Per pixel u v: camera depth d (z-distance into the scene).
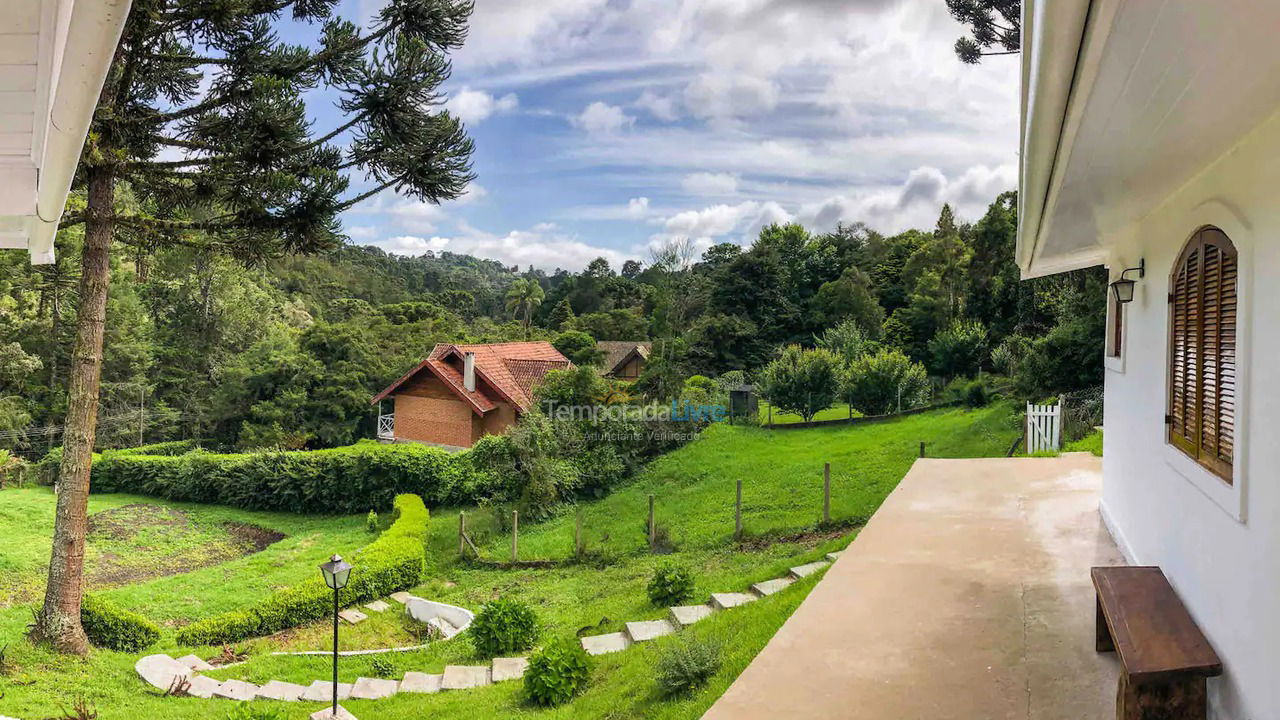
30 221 4.02
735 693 3.72
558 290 64.50
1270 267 2.68
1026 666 3.93
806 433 21.28
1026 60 2.18
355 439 31.89
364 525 17.94
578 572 13.05
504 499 17.45
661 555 12.95
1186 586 3.78
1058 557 5.72
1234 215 3.01
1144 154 3.05
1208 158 3.31
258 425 29.81
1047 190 3.79
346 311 52.78
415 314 52.28
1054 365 17.98
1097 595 3.96
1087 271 17.92
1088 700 3.55
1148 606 3.62
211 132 10.09
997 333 28.97
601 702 6.16
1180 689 3.11
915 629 4.46
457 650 9.82
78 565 9.68
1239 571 2.96
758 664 4.05
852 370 23.88
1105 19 1.59
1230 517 3.08
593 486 18.14
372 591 12.72
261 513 19.45
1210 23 1.59
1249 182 2.90
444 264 114.06
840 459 17.28
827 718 3.46
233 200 9.83
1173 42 1.72
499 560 14.30
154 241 10.70
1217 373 3.37
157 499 20.92
